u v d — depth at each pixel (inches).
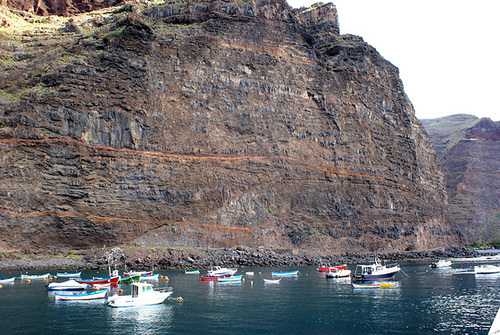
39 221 2512.3
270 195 3206.2
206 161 3056.1
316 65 3843.5
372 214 3644.2
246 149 3257.9
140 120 2908.5
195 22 3555.6
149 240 2691.9
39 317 1360.7
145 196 2778.1
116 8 4402.1
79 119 2733.8
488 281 2159.2
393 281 2130.9
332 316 1384.1
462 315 1385.3
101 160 2728.8
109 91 2903.5
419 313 1421.0
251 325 1272.1
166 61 3208.7
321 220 3358.8
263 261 2819.9
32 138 2618.1
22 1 4185.5
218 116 3248.0
